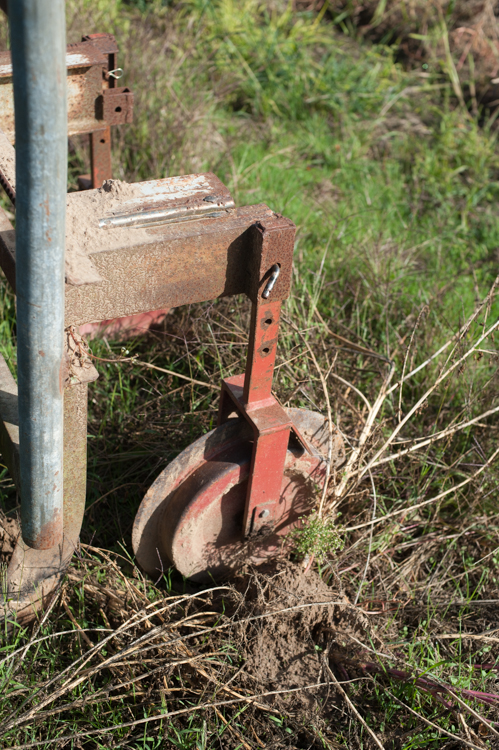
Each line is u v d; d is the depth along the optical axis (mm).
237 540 2809
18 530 2691
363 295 4172
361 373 3773
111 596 2611
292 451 2635
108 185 2137
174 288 2119
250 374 2398
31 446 2033
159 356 3811
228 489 2541
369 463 2980
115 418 3432
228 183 4855
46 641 2514
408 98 7070
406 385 3807
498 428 3527
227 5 7207
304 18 7863
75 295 1940
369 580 2988
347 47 7770
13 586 2465
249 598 2674
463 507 3346
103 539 2996
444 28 7453
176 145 5008
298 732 2400
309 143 5957
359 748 2359
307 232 4621
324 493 2734
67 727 2275
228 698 2412
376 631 2682
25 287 1729
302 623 2564
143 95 5234
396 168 5961
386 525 3123
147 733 2336
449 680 2523
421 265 4703
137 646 2398
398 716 2477
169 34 6199
